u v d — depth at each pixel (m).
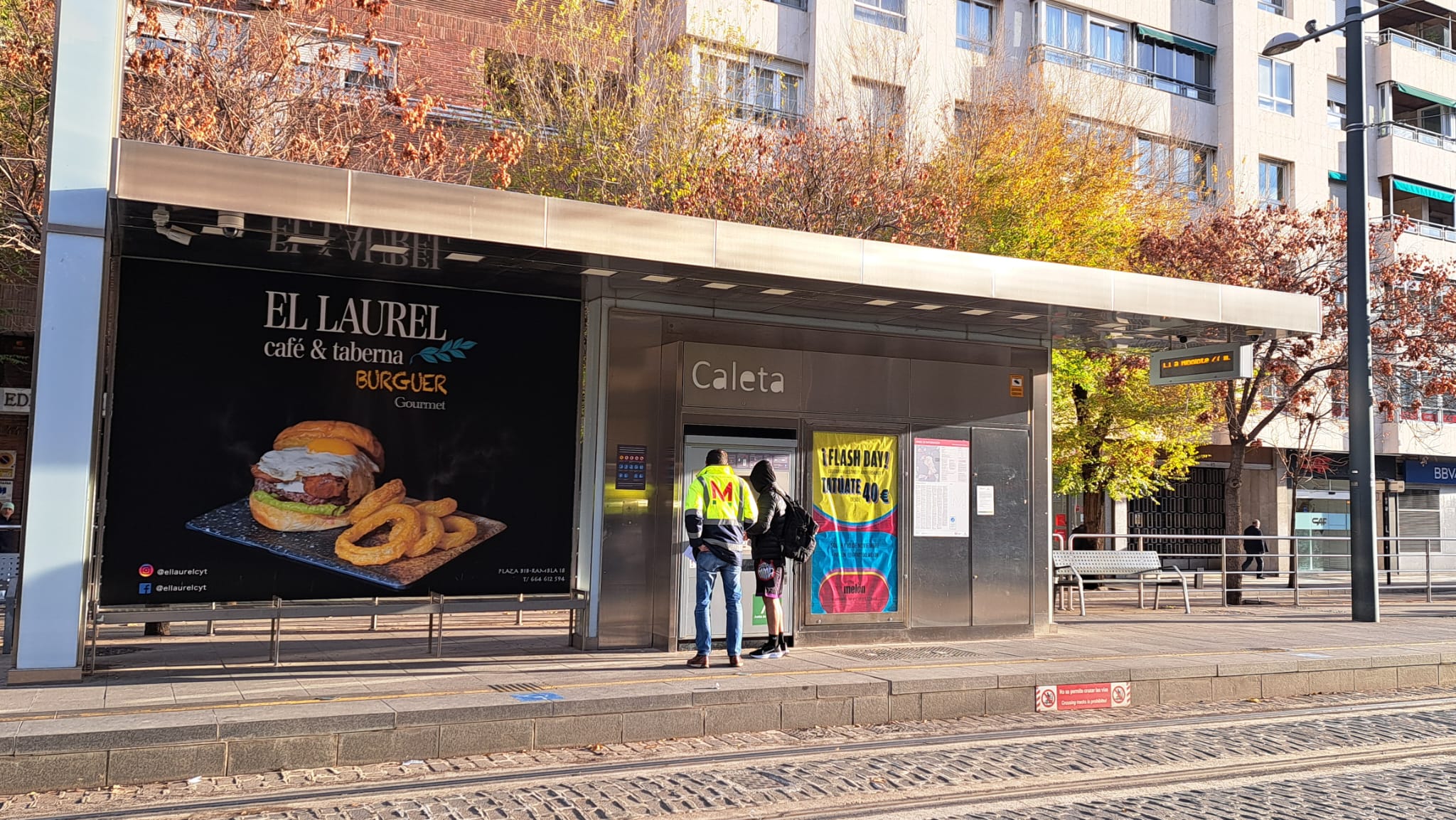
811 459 11.00
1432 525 33.50
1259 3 31.75
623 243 8.61
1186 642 11.77
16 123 14.77
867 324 11.41
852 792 6.38
